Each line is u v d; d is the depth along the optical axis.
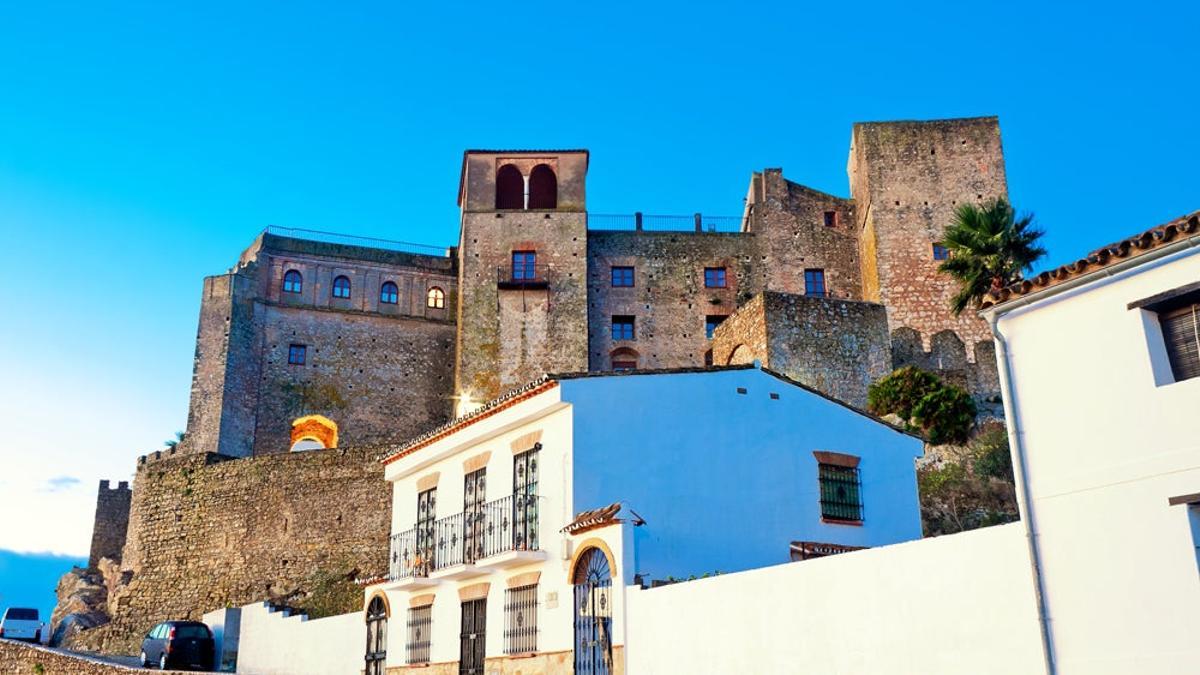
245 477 41.94
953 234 41.41
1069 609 12.64
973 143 54.56
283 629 31.81
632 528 19.42
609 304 55.97
